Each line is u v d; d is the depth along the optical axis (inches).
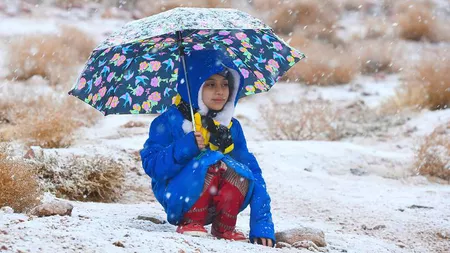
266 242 302.5
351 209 448.5
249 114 847.7
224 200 303.6
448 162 599.2
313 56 1112.2
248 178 303.9
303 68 1066.1
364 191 508.1
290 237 320.2
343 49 1259.2
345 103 901.8
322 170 575.5
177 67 327.6
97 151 526.6
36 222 265.7
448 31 1421.0
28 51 1016.2
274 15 1445.6
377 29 1427.2
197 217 304.8
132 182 496.1
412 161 611.8
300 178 529.7
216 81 305.4
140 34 291.0
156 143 311.3
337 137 743.7
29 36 1098.1
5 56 1052.5
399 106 860.0
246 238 310.8
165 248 252.7
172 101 330.6
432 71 908.0
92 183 455.5
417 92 879.1
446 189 537.0
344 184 526.3
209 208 310.7
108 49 307.6
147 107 328.8
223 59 309.0
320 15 1465.3
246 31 324.8
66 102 770.2
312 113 757.3
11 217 274.8
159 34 287.6
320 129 740.7
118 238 256.2
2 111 720.3
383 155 621.6
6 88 844.6
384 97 935.7
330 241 340.2
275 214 433.1
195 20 292.2
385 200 479.5
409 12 1459.2
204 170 294.8
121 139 637.3
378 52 1187.3
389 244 364.2
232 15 303.1
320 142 647.1
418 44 1363.2
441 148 623.5
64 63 1041.5
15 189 331.3
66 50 1079.0
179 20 292.5
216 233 310.8
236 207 305.7
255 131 762.8
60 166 462.0
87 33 1249.4
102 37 1278.3
